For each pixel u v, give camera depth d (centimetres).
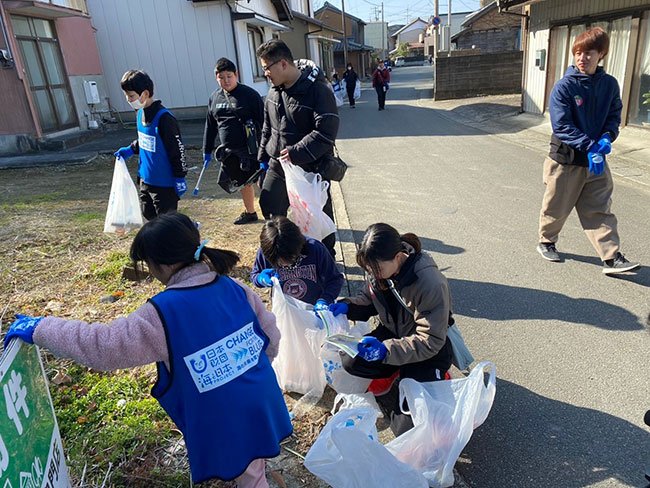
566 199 433
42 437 172
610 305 376
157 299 182
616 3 981
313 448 200
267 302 391
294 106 390
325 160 410
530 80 1361
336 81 2509
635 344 328
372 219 608
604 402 278
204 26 1399
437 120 1490
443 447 218
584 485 227
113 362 173
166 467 243
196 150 1091
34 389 170
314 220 384
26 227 588
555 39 1216
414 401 223
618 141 921
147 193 456
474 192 693
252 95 521
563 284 413
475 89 2012
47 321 171
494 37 3456
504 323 362
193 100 1464
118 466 244
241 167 533
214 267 198
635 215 554
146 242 187
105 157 1053
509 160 882
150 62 1439
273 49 374
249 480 210
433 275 238
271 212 428
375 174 838
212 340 185
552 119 412
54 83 1221
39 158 1027
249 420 194
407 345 242
